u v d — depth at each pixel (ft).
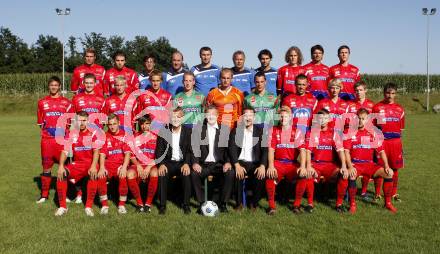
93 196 19.13
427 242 14.88
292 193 22.25
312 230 16.33
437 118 86.79
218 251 14.19
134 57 203.72
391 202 20.58
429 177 26.53
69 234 15.89
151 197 19.35
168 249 14.38
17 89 132.16
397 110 21.91
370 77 141.49
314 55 25.41
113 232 16.16
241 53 25.04
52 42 223.71
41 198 21.12
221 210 19.27
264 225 17.02
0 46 223.30
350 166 19.62
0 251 14.20
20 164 32.22
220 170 19.92
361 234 15.79
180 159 20.08
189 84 22.97
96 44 210.18
